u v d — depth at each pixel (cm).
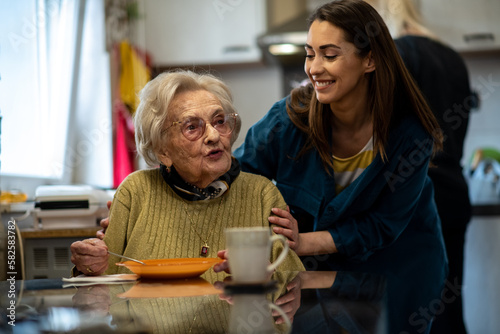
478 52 407
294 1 414
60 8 297
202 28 407
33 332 71
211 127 136
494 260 315
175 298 95
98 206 216
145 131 141
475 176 371
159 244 137
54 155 296
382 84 150
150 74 370
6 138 249
